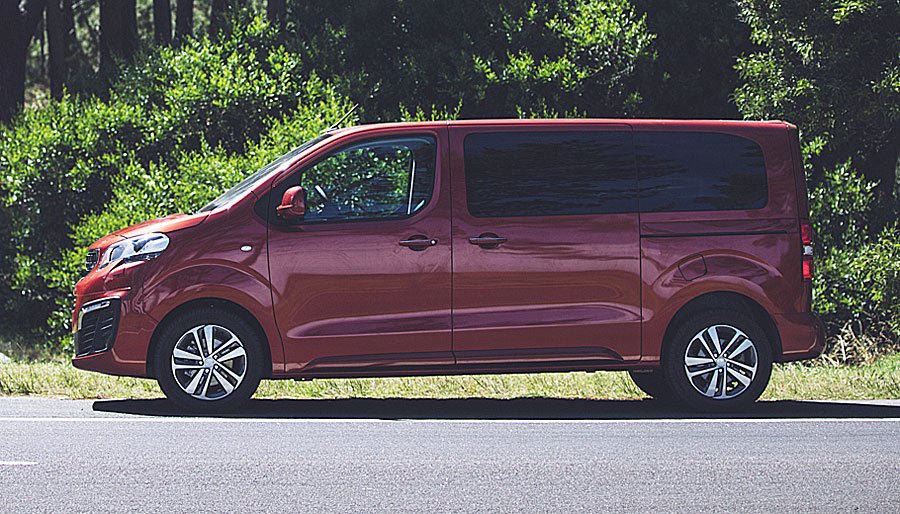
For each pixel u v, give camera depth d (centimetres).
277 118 2312
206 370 1196
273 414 1201
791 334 1252
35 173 2261
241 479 879
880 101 2044
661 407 1273
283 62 2341
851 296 2136
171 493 834
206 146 2220
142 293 1189
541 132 1229
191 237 1197
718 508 795
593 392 1366
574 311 1217
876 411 1234
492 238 1206
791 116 2122
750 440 1050
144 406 1246
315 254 1195
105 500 813
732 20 2389
